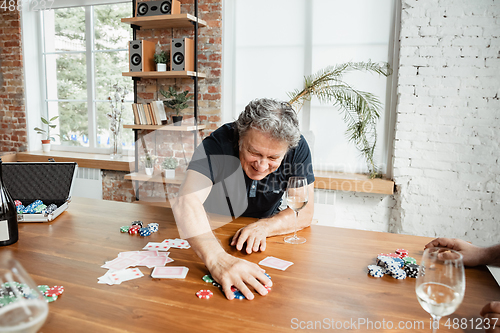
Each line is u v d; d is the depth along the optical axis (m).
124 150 3.91
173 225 1.38
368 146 2.98
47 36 4.11
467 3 2.55
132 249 1.13
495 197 2.65
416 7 2.66
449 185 2.74
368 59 3.03
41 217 1.39
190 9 3.32
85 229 1.32
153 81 3.56
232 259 0.95
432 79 2.69
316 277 0.96
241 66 3.37
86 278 0.93
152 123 3.35
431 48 2.66
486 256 1.02
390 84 2.98
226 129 1.32
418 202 2.83
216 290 0.88
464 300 0.84
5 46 4.06
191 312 0.77
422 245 1.21
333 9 3.06
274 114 1.11
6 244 1.15
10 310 0.50
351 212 3.07
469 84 2.62
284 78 3.28
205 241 1.02
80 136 4.15
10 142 4.24
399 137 2.81
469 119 2.64
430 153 2.76
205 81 3.39
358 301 0.83
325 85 3.02
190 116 3.36
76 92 4.09
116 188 3.79
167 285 0.90
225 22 3.33
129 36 3.79
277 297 0.85
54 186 1.56
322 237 1.29
